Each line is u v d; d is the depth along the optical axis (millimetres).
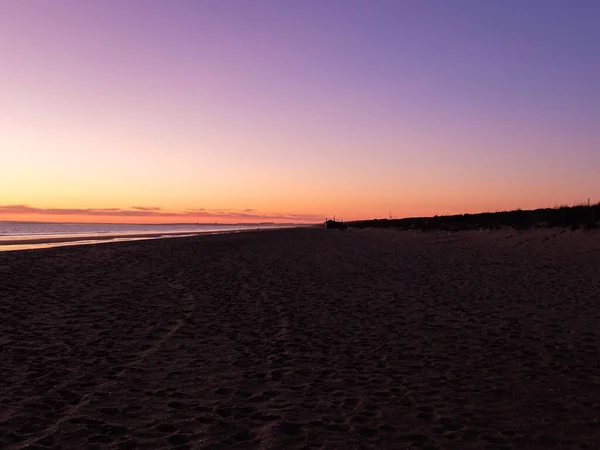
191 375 6500
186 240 42250
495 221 35312
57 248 28109
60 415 5094
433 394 5762
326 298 12477
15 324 9328
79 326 9289
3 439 4488
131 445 4402
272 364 7008
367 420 5000
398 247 30828
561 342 7867
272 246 34656
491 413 5172
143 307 11242
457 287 13789
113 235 59375
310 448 4352
